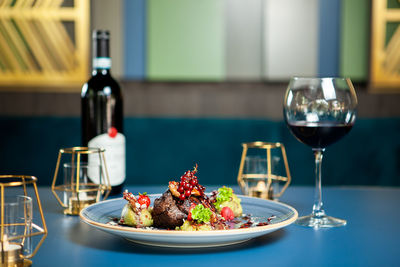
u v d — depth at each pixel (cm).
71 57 250
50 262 56
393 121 225
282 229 71
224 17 250
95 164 92
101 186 83
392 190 107
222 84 254
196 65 251
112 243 64
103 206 75
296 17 248
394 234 69
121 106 100
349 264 56
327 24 250
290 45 249
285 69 249
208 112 253
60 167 224
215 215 67
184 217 67
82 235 68
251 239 66
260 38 252
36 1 247
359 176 225
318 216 78
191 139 222
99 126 97
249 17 251
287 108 76
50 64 251
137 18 249
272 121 223
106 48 99
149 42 249
